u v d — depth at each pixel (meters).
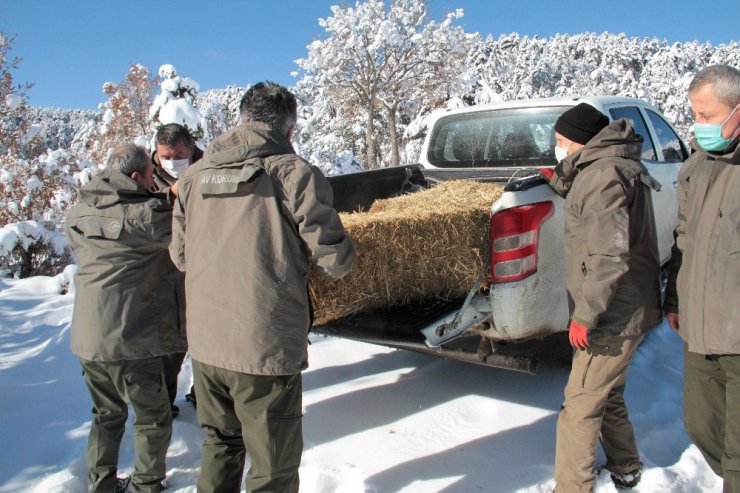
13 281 7.13
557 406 3.45
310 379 3.97
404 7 29.42
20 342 4.93
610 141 2.39
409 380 3.87
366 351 4.41
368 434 3.20
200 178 2.20
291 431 2.18
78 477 2.82
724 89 2.07
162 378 2.71
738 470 2.09
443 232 2.94
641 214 2.39
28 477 2.83
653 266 2.46
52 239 8.59
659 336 4.59
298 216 2.10
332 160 17.38
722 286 2.11
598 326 2.39
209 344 2.12
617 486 2.71
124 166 2.63
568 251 2.47
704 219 2.19
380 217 2.89
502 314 2.95
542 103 4.42
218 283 2.12
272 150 2.15
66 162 10.59
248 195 2.12
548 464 2.87
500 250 2.92
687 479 2.74
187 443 3.14
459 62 29.66
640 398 3.55
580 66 60.56
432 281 2.96
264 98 2.21
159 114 8.93
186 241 2.26
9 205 9.83
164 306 2.68
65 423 3.38
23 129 11.67
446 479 2.78
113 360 2.51
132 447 3.16
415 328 2.83
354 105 30.58
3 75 11.55
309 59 30.09
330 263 2.15
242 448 2.37
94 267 2.54
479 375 3.90
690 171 2.35
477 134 4.70
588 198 2.31
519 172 4.16
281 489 2.17
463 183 3.77
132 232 2.54
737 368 2.12
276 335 2.08
